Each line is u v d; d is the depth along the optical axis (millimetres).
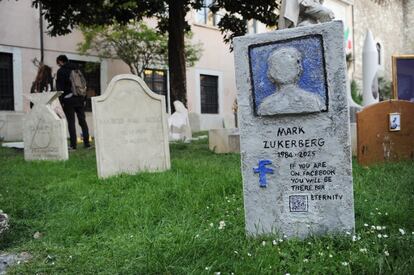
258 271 2850
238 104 3562
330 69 3293
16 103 16734
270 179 3514
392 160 7016
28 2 17188
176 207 4605
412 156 7082
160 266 3066
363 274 2795
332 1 31328
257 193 3557
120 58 19016
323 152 3373
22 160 9102
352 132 8109
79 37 18812
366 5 36156
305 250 3174
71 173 7008
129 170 6844
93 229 4086
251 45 3473
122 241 3715
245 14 14664
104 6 13898
